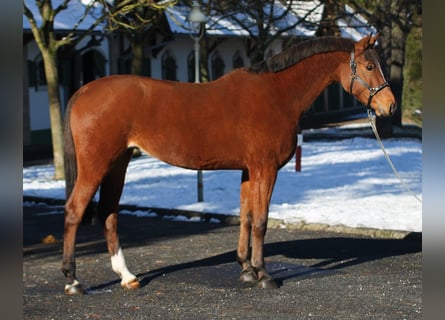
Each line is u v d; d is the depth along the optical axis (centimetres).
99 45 2959
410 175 1895
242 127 889
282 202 1533
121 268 906
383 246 1166
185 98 883
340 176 1883
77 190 859
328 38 920
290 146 912
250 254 986
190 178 1911
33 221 1451
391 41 3253
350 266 1024
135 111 863
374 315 780
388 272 988
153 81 884
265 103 897
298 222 1334
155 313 795
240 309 808
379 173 1934
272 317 775
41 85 3080
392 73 3291
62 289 904
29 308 815
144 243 1210
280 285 916
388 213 1393
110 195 905
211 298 855
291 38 2791
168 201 1579
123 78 874
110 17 1742
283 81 912
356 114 4553
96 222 1391
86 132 853
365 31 3403
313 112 4653
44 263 1064
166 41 3189
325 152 2469
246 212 932
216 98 891
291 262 1052
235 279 947
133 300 849
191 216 1466
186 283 927
